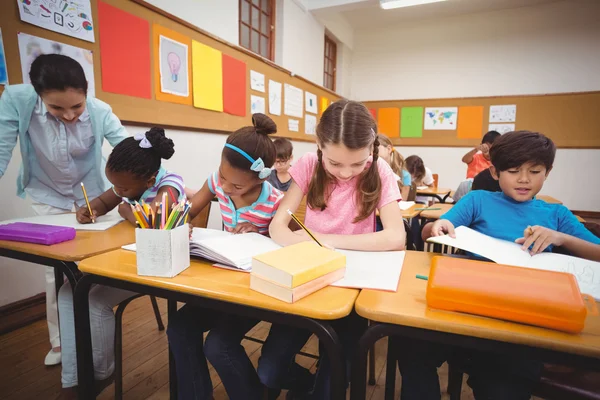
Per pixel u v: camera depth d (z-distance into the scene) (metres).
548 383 0.78
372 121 0.99
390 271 0.81
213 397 1.26
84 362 0.88
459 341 0.59
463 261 0.68
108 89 2.01
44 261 0.91
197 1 2.64
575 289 0.58
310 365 1.46
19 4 1.59
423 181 4.14
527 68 5.35
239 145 0.98
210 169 2.90
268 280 0.67
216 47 2.84
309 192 1.20
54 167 1.42
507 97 5.44
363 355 0.64
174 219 0.76
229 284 0.73
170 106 2.44
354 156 0.92
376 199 1.12
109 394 1.26
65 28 1.78
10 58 1.58
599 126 5.07
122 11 2.06
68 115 1.21
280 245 0.96
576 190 5.28
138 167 1.09
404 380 0.88
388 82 6.10
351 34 6.06
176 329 0.94
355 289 0.72
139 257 0.76
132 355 1.51
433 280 0.63
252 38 3.76
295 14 4.25
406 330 0.61
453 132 5.77
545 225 1.01
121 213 1.27
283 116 4.00
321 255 0.75
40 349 1.55
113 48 2.03
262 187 1.19
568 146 5.24
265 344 0.91
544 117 5.31
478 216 1.10
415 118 5.96
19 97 1.25
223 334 0.89
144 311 1.94
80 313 0.86
